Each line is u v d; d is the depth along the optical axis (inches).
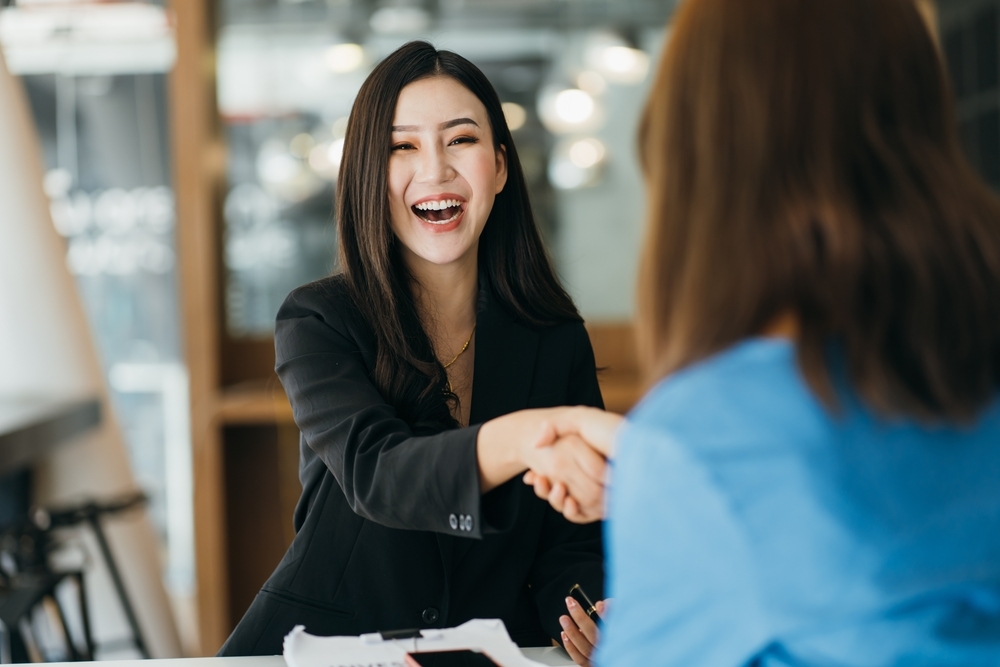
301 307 52.4
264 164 143.0
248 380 142.3
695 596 23.9
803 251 24.5
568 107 144.3
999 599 23.7
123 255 182.2
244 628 50.6
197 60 131.6
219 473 132.3
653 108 27.9
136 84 180.1
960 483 23.5
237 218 142.9
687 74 26.5
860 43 25.0
